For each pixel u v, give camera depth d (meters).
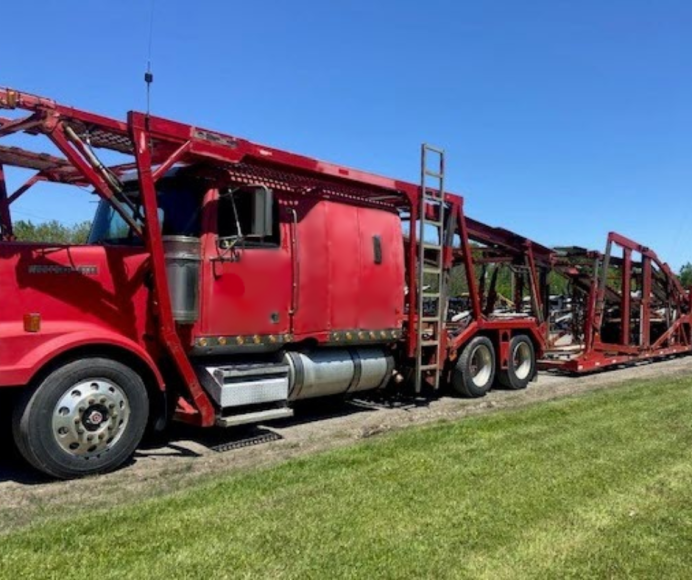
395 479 5.55
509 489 5.34
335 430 7.93
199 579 3.65
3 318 5.70
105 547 4.05
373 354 9.11
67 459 5.65
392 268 9.18
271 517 4.61
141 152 6.14
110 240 7.12
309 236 8.00
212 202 6.97
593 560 4.02
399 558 3.97
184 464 6.23
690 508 4.98
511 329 11.72
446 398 10.62
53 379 5.60
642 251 15.57
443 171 9.82
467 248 10.73
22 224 15.24
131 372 6.04
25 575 3.66
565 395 10.88
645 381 12.31
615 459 6.34
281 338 7.59
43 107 5.58
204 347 6.82
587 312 14.23
